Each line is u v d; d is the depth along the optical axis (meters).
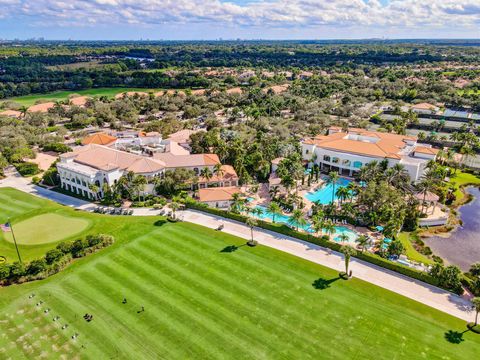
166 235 91.75
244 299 68.12
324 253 84.00
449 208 111.88
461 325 61.81
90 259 81.38
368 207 102.88
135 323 62.25
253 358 55.28
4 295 70.00
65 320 63.25
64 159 124.62
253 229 95.25
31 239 90.06
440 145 168.38
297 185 125.00
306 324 62.03
